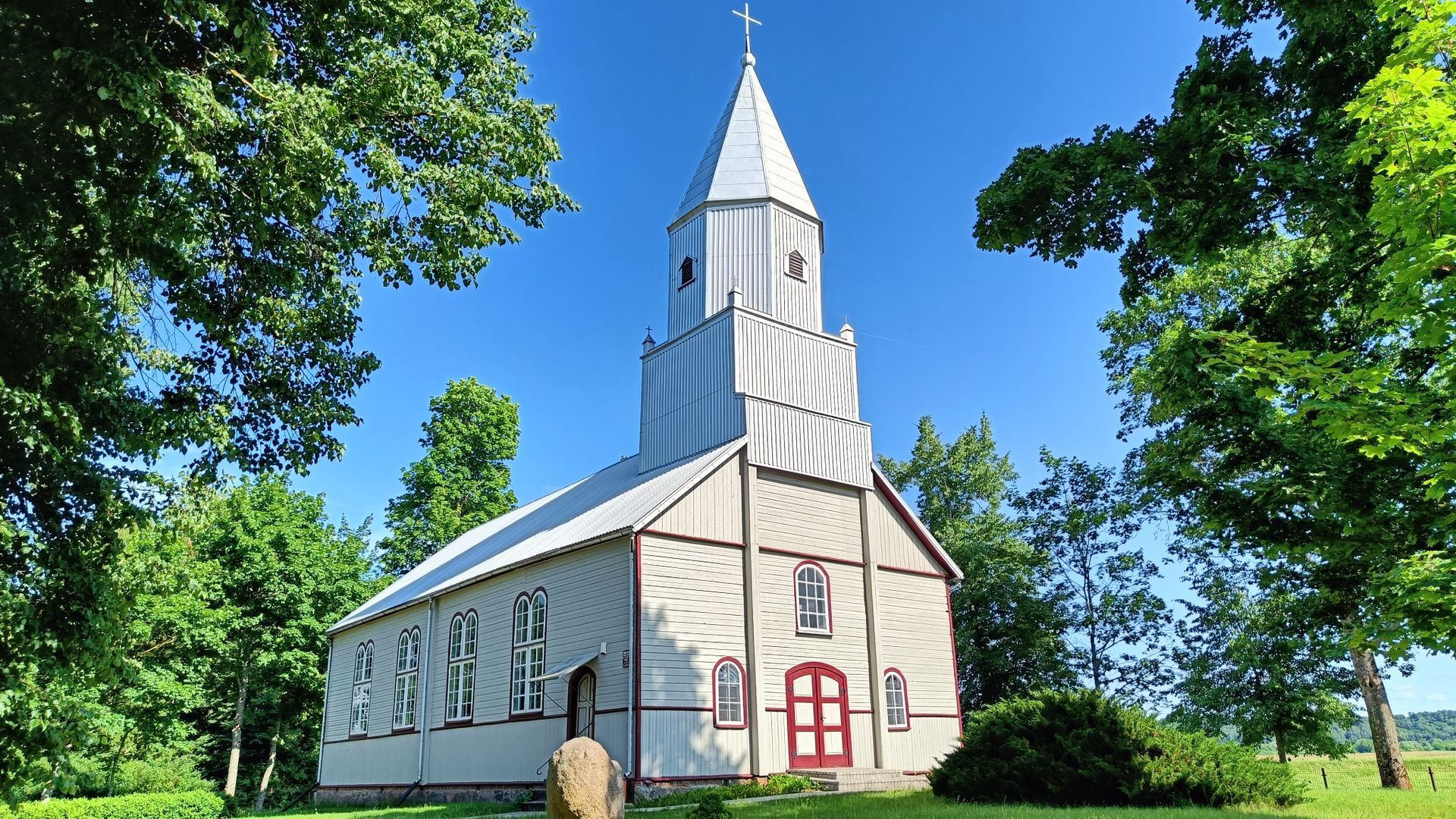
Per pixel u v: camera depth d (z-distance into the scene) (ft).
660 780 72.59
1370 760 156.76
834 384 97.50
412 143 48.93
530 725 84.94
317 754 155.53
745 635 81.82
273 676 142.31
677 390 97.25
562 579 85.71
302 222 42.27
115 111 33.37
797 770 80.12
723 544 82.84
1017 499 137.28
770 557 85.97
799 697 83.51
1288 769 55.16
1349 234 41.68
